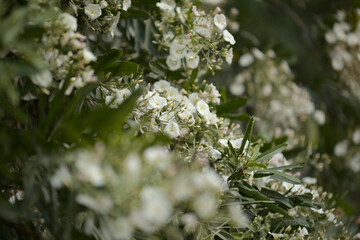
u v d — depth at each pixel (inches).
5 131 37.8
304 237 44.8
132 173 35.7
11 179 38.2
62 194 37.3
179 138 43.7
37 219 38.2
